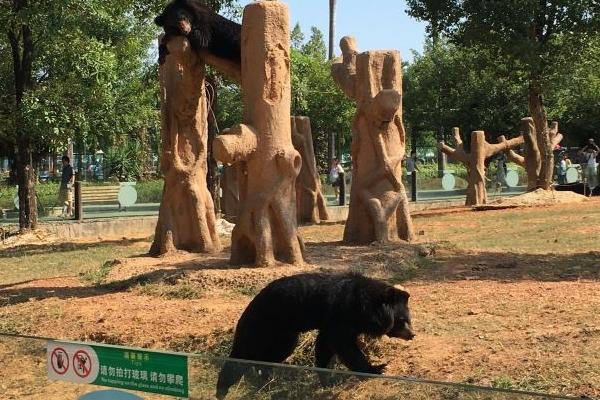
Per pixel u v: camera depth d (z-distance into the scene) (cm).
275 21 1056
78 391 486
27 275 1310
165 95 1297
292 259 1059
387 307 555
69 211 2250
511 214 2080
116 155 4066
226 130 1052
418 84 4694
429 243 1343
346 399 436
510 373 583
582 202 2394
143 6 1862
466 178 3027
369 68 1360
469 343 674
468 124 4519
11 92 2194
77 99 1755
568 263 1130
